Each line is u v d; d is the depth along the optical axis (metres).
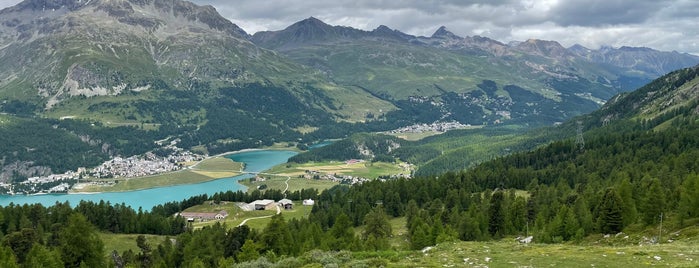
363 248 110.94
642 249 60.75
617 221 106.19
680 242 76.94
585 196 139.62
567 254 59.22
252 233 129.62
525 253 61.44
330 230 132.62
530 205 142.00
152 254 141.00
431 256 62.34
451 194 171.88
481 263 56.03
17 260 122.00
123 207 198.62
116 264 133.00
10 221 165.75
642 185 130.75
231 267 74.44
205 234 130.75
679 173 163.38
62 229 147.25
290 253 115.38
